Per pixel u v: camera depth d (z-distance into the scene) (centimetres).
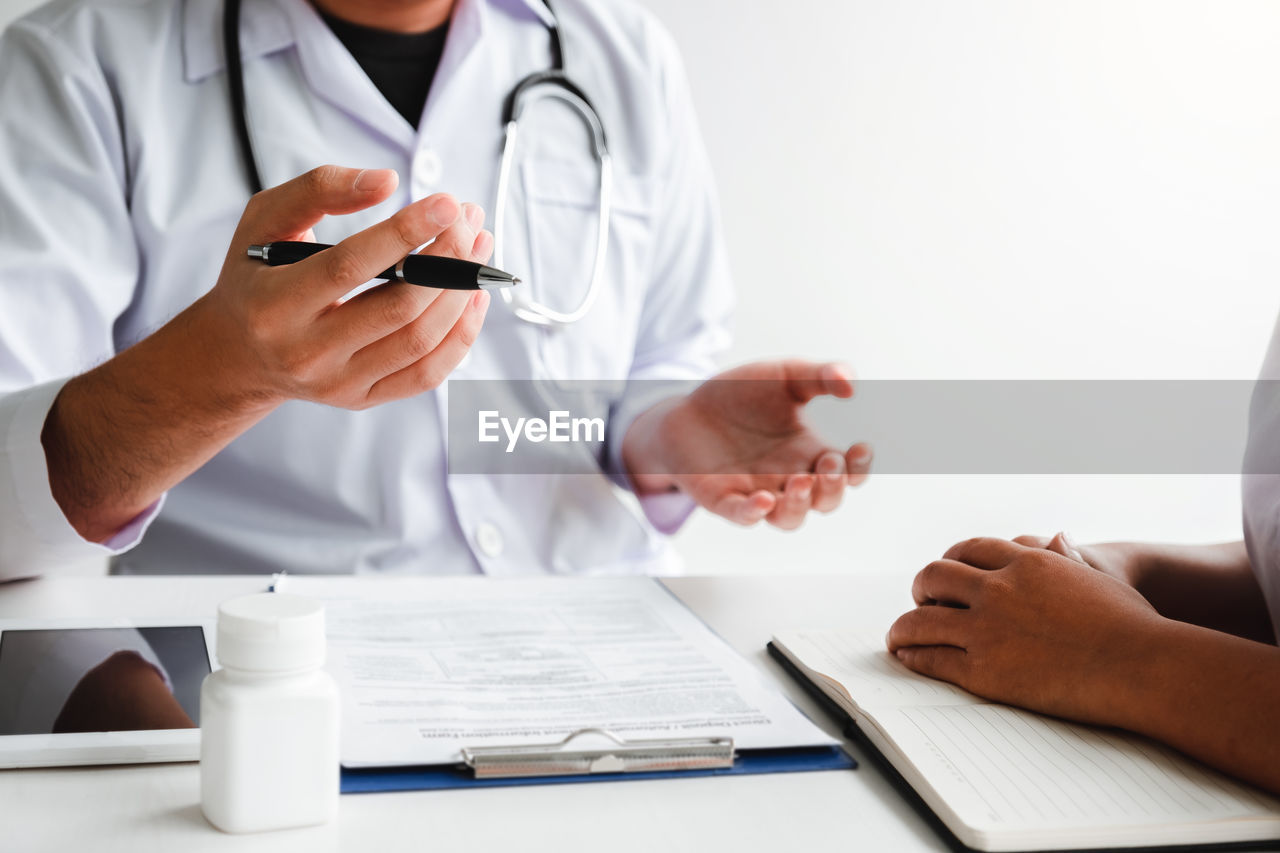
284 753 44
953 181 215
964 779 49
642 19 132
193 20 108
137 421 75
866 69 205
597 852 45
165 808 46
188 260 105
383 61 113
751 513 97
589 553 116
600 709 57
